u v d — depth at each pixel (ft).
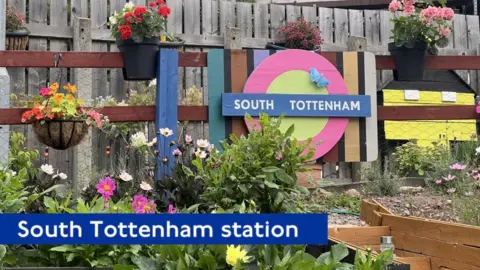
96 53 16.67
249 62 17.29
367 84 17.99
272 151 8.73
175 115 16.66
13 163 14.40
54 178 12.26
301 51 17.58
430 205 18.47
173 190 12.69
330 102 17.51
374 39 30.25
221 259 7.03
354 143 17.76
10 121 15.99
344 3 40.09
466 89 30.58
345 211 18.97
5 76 17.16
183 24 27.04
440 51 31.19
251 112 16.94
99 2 25.79
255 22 28.37
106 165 23.89
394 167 24.97
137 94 24.77
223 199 8.73
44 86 24.43
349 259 9.74
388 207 18.63
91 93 24.68
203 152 13.26
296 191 8.67
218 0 27.68
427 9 18.56
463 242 11.14
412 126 28.86
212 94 17.01
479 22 33.76
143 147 16.78
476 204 16.79
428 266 11.82
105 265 7.49
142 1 26.45
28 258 7.75
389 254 7.37
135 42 16.47
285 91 17.37
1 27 18.16
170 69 16.70
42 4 24.90
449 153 22.81
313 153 8.79
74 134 15.39
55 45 25.16
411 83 29.66
